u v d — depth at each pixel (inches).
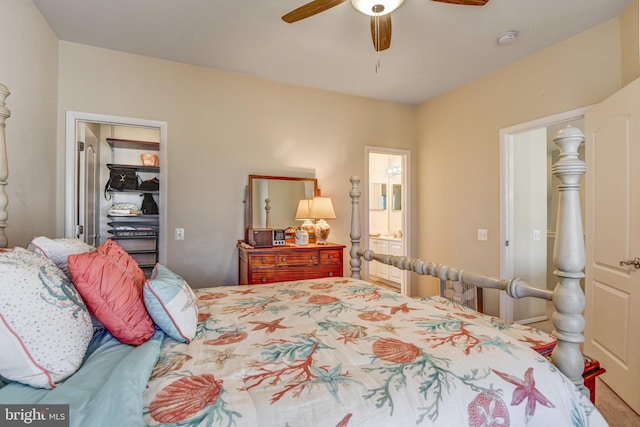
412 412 30.9
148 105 117.6
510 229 126.1
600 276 89.7
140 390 30.2
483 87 133.1
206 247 126.3
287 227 136.8
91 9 90.4
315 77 134.6
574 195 41.8
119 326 41.9
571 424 35.9
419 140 168.4
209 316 56.3
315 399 30.8
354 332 48.0
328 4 71.8
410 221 167.5
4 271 32.1
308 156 144.6
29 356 31.4
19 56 79.7
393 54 114.7
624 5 87.3
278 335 47.2
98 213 149.9
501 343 43.4
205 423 27.1
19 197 79.9
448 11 89.6
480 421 32.4
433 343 43.3
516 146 135.9
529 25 96.4
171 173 121.0
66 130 106.7
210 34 103.1
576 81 101.4
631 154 79.0
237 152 131.4
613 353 84.1
